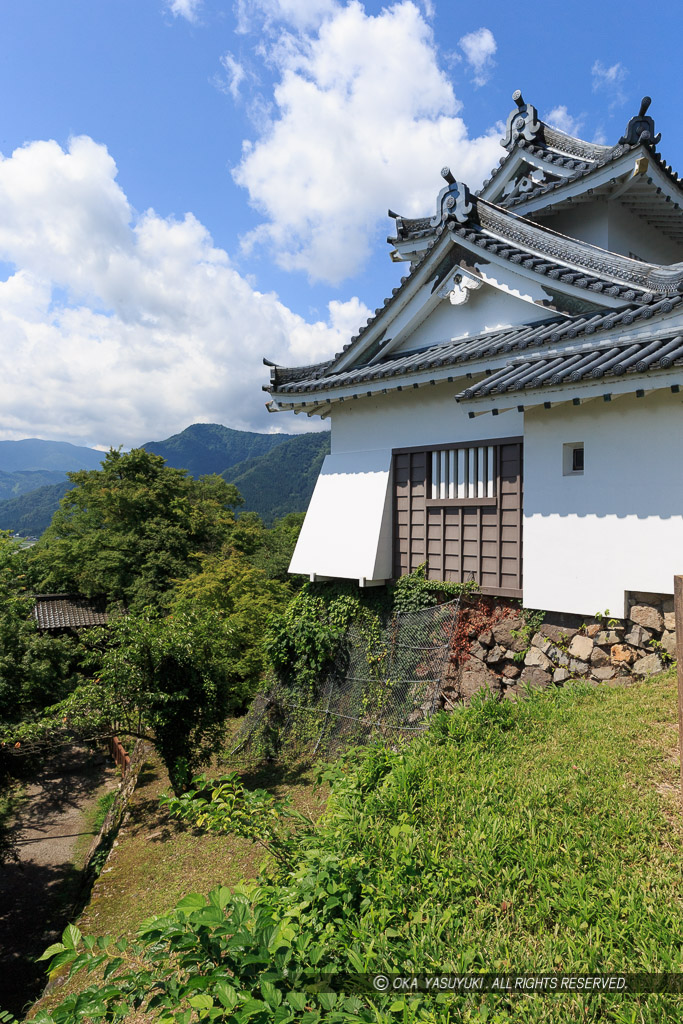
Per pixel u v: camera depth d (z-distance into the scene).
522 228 9.14
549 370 7.37
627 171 9.25
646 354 6.57
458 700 9.12
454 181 9.80
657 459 7.01
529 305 9.27
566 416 7.89
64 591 30.06
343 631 11.11
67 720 11.45
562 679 7.89
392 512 10.88
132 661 11.25
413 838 4.08
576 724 5.58
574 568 7.77
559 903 3.34
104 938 2.72
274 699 12.05
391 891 3.63
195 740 11.74
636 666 7.18
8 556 15.46
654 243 11.57
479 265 9.59
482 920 3.36
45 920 10.62
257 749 11.84
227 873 8.12
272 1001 2.33
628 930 3.06
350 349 11.44
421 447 10.35
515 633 8.62
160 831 10.27
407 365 9.42
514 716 5.99
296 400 11.66
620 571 7.31
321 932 3.28
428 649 9.70
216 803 4.57
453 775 4.90
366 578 10.55
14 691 12.15
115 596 27.08
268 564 28.75
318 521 11.77
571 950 3.01
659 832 3.78
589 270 8.29
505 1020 2.71
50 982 7.12
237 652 14.73
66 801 15.77
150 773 13.41
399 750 6.00
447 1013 2.75
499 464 9.20
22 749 12.19
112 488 30.89
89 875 10.72
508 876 3.62
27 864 12.66
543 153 11.41
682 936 2.95
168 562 27.31
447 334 10.57
